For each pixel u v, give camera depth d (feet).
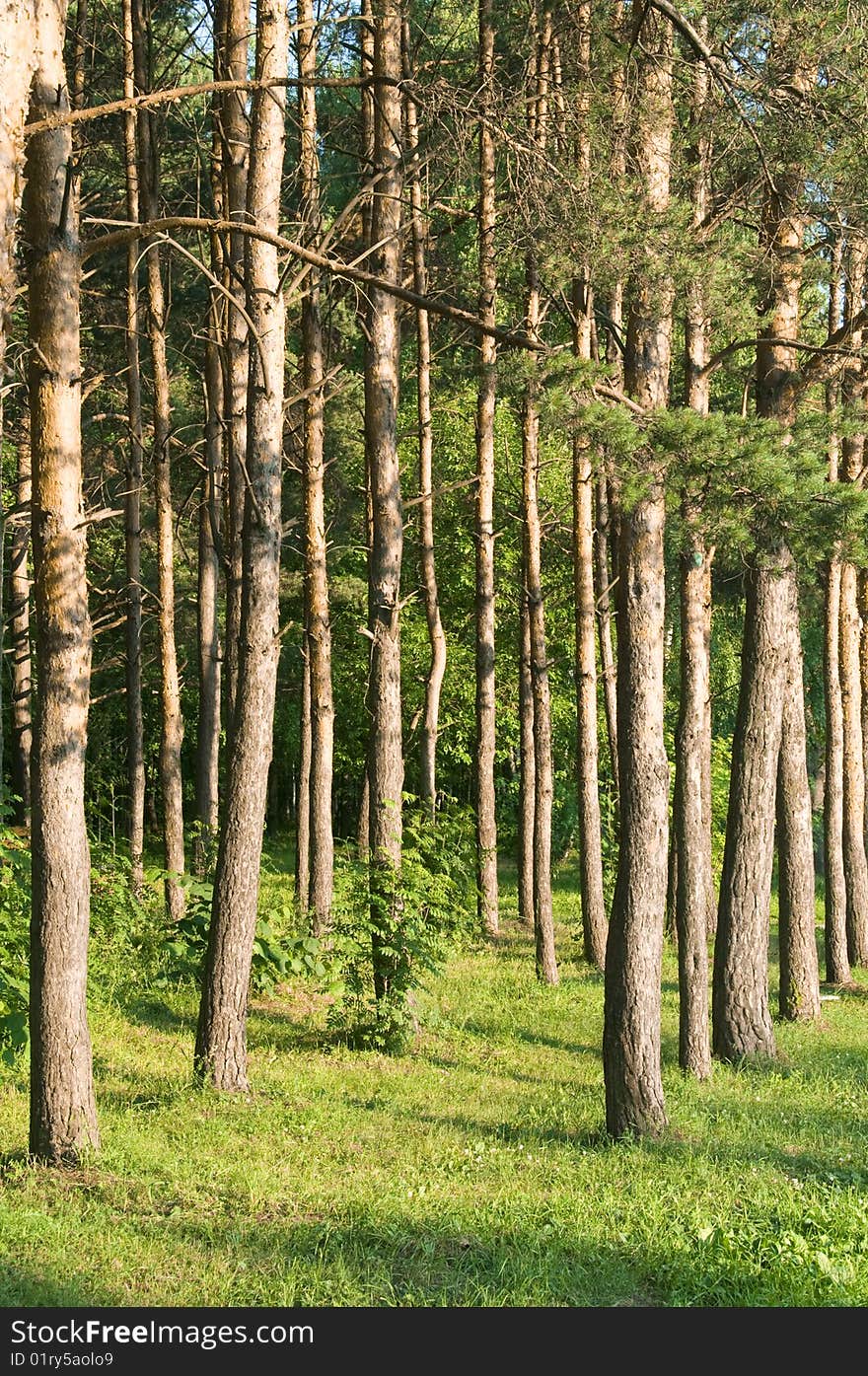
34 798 27.71
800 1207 26.71
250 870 36.76
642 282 35.22
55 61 27.45
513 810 118.11
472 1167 30.01
